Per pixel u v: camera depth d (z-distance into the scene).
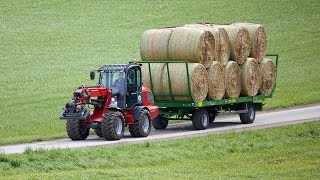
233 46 67.62
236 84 68.06
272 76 72.94
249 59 69.44
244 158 51.25
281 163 49.28
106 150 49.81
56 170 44.97
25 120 72.25
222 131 62.12
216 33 65.50
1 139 60.28
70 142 57.25
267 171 45.84
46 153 47.09
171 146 53.22
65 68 99.56
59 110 77.69
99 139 59.03
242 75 68.88
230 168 47.44
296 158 51.25
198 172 45.28
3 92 86.06
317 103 84.06
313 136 60.94
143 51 65.88
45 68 99.12
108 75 60.16
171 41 64.38
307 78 99.31
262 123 69.06
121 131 57.78
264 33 71.75
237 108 69.88
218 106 68.00
